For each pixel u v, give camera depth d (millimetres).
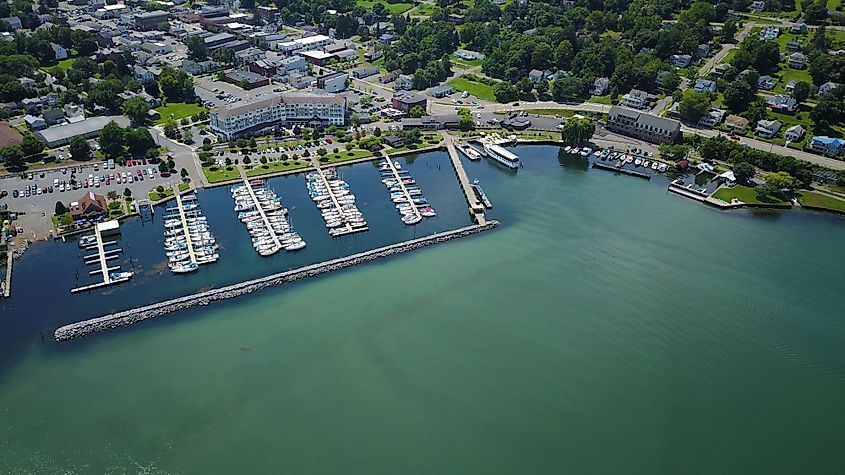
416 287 189000
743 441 143125
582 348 168000
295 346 164000
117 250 196000
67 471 130375
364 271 195000
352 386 153250
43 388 148375
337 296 183125
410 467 133875
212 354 160000
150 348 160750
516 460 136625
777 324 178000
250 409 145875
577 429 144750
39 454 133750
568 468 135375
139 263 190750
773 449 141375
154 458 133750
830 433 145625
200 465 132500
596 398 153000
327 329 170250
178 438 138250
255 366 157250
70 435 137875
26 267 186375
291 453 135875
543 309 181500
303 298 181500
